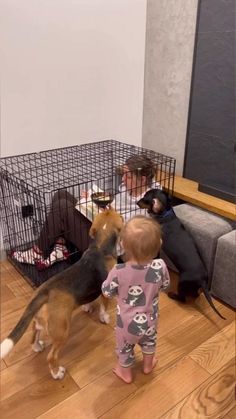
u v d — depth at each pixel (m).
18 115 1.98
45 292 1.31
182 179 2.36
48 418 1.24
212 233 1.78
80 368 1.44
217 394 1.33
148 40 2.35
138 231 1.20
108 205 1.79
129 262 1.25
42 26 1.89
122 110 2.44
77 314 1.73
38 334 1.47
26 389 1.34
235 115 1.97
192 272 1.72
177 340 1.58
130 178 1.99
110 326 1.66
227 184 2.13
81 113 2.23
